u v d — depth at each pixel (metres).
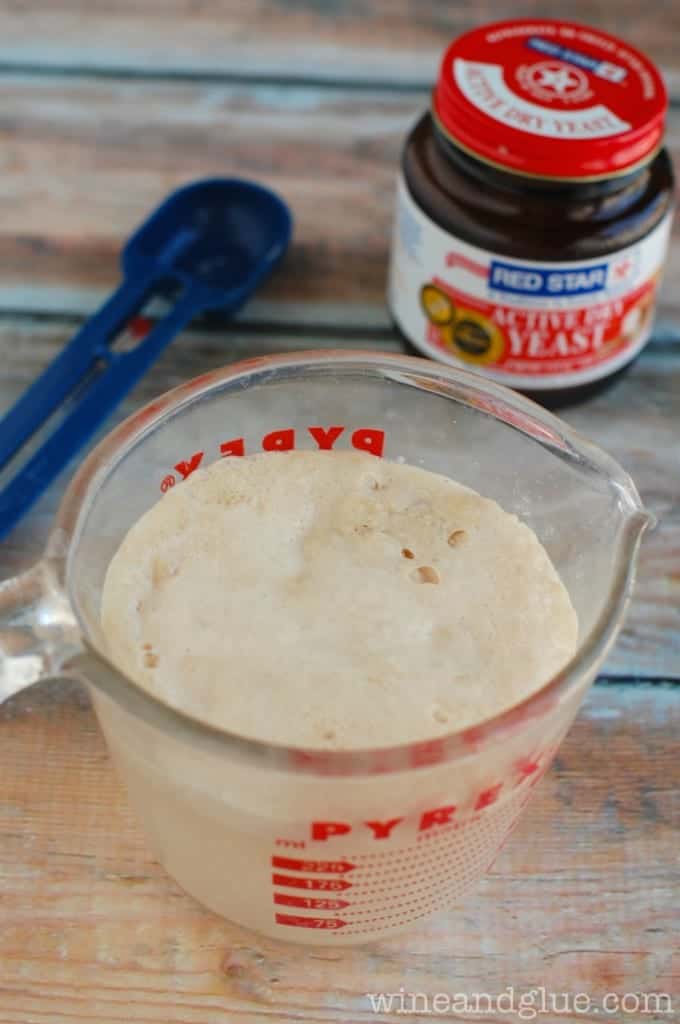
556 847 0.44
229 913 0.41
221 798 0.37
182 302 0.52
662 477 0.50
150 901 0.43
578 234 0.48
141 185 0.56
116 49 0.60
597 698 0.46
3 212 0.55
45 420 0.49
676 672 0.47
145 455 0.41
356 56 0.60
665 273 0.55
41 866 0.43
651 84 0.48
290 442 0.43
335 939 0.41
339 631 0.40
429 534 0.42
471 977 0.42
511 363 0.50
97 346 0.50
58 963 0.42
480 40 0.50
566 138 0.47
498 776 0.38
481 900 0.43
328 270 0.55
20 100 0.58
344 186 0.57
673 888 0.43
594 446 0.41
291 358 0.42
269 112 0.58
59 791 0.44
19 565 0.47
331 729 0.38
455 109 0.48
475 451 0.43
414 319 0.51
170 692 0.39
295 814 0.37
